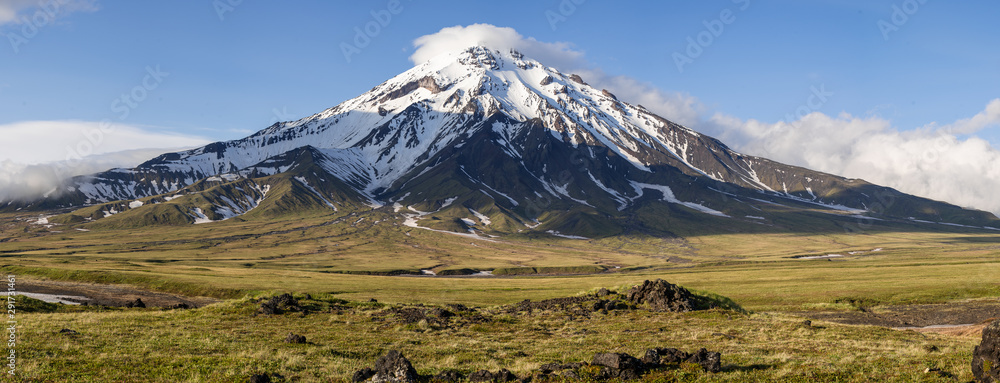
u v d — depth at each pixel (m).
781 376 24.75
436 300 85.62
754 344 36.25
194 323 43.66
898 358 28.47
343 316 50.28
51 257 179.00
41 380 23.05
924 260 174.25
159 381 23.55
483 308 62.53
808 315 68.00
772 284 98.56
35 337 32.03
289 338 35.97
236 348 32.34
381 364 24.66
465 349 35.00
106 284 105.31
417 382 23.66
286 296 54.91
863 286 88.25
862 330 43.09
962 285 82.62
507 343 37.81
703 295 59.12
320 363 28.88
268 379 24.19
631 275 164.12
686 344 36.69
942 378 22.67
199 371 25.55
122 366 26.08
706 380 24.19
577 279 142.00
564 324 48.09
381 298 86.31
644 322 48.22
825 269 134.12
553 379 24.64
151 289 101.44
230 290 96.62
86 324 39.00
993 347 20.89
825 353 31.83
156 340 33.84
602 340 39.16
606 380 24.45
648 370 25.78
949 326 58.78
